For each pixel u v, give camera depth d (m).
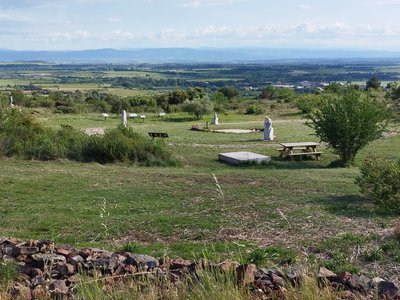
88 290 4.63
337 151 20.23
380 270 6.49
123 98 53.59
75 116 41.72
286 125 34.69
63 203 11.51
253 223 9.16
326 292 4.43
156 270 5.20
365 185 10.84
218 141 26.92
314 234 8.23
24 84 130.38
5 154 18.50
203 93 55.22
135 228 9.09
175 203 11.38
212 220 9.49
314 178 15.20
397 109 31.53
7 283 5.26
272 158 21.62
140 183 14.22
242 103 53.81
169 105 50.44
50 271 5.39
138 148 19.69
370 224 8.82
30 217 10.11
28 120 21.12
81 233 8.91
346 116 19.38
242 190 13.00
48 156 18.61
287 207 10.54
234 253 7.27
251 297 4.48
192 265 5.37
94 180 14.58
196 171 17.52
